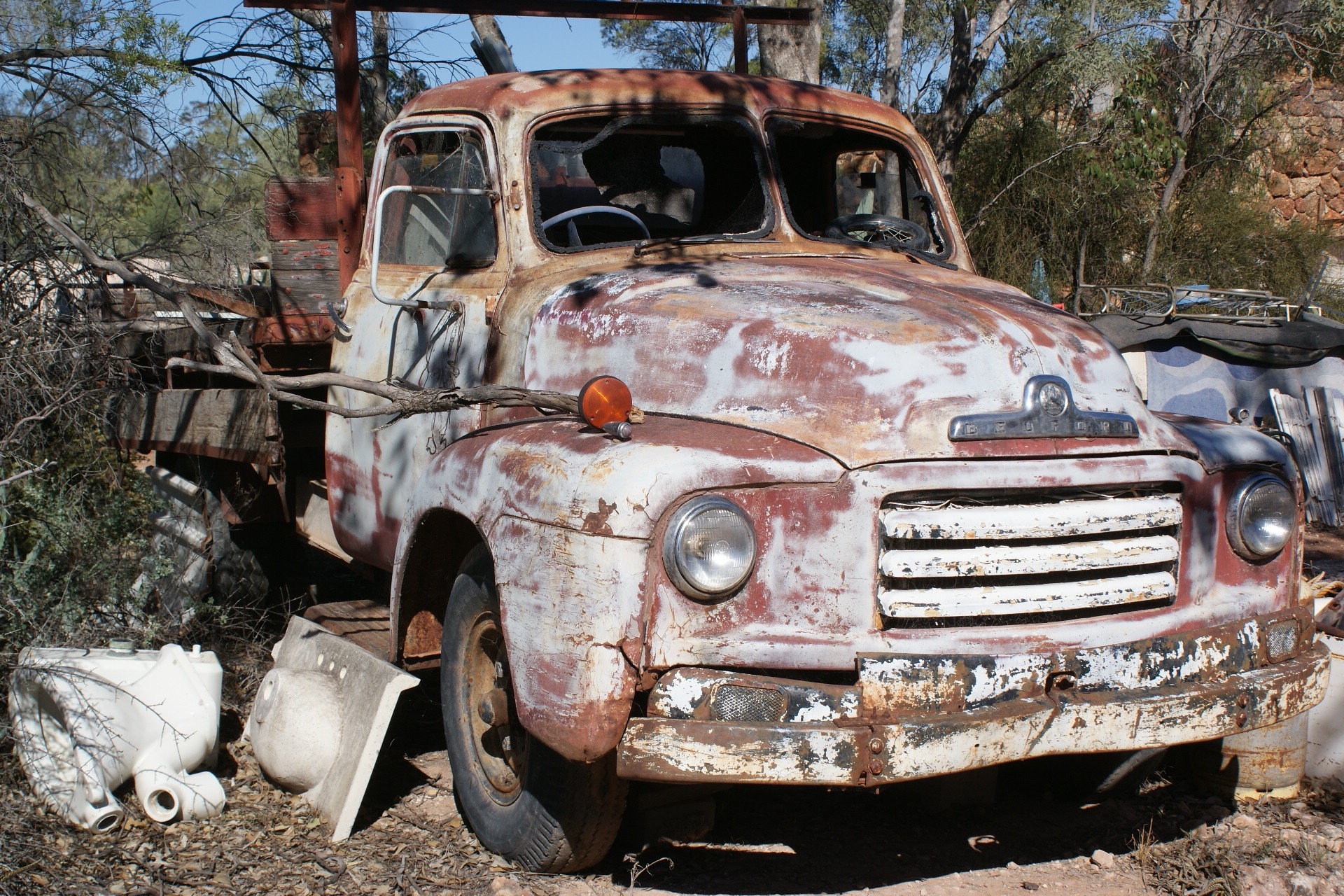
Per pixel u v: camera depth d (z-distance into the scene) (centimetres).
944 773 275
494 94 414
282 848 345
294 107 764
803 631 281
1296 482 342
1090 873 342
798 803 393
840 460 287
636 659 270
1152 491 313
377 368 446
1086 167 1342
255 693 460
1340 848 354
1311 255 1488
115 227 575
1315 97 1745
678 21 592
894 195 483
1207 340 913
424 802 383
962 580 289
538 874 328
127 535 495
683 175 445
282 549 563
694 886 328
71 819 346
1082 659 292
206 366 398
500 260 399
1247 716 308
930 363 298
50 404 435
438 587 372
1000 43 1359
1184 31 1403
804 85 461
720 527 273
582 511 276
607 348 344
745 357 312
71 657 367
